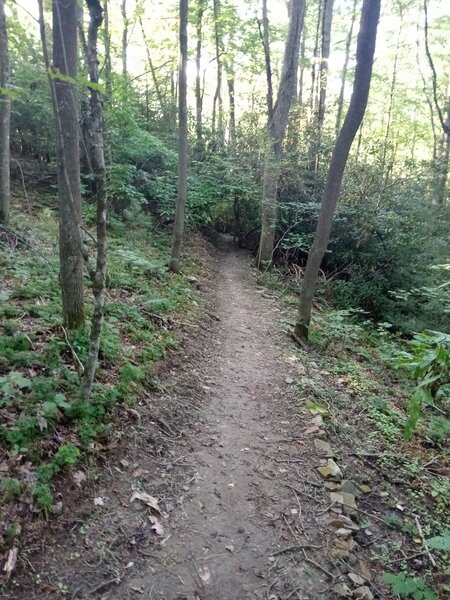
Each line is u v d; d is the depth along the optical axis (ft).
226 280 36.88
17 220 26.32
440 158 44.93
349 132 21.67
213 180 46.32
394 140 45.96
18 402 11.50
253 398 17.72
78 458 11.18
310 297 25.07
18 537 8.96
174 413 15.20
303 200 45.60
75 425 11.96
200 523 11.00
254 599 9.20
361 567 10.44
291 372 20.53
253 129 50.62
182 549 10.15
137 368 15.55
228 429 15.24
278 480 12.99
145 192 42.06
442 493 13.71
